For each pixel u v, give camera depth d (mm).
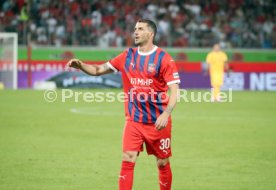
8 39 100000
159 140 26219
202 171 35062
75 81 102938
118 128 54344
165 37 113750
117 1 121375
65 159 38438
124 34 115188
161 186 27391
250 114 67875
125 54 26406
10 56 100188
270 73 109250
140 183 31766
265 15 123312
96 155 40031
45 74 102438
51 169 35125
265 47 116750
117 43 112375
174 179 32844
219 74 85250
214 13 123625
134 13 120312
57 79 102812
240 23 120688
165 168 27016
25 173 33906
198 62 107375
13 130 52188
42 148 42688
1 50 100312
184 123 58906
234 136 49781
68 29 112062
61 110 69812
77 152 41156
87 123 57844
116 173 34188
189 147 43812
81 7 118000
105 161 37875
